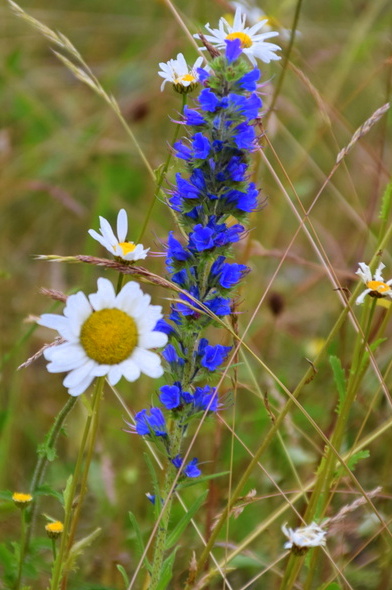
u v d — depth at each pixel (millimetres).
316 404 6043
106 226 3621
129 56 8719
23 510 3994
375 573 4867
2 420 5402
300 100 7949
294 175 6957
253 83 3416
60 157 8094
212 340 6645
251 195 3506
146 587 4457
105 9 9812
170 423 4152
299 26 7738
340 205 7406
